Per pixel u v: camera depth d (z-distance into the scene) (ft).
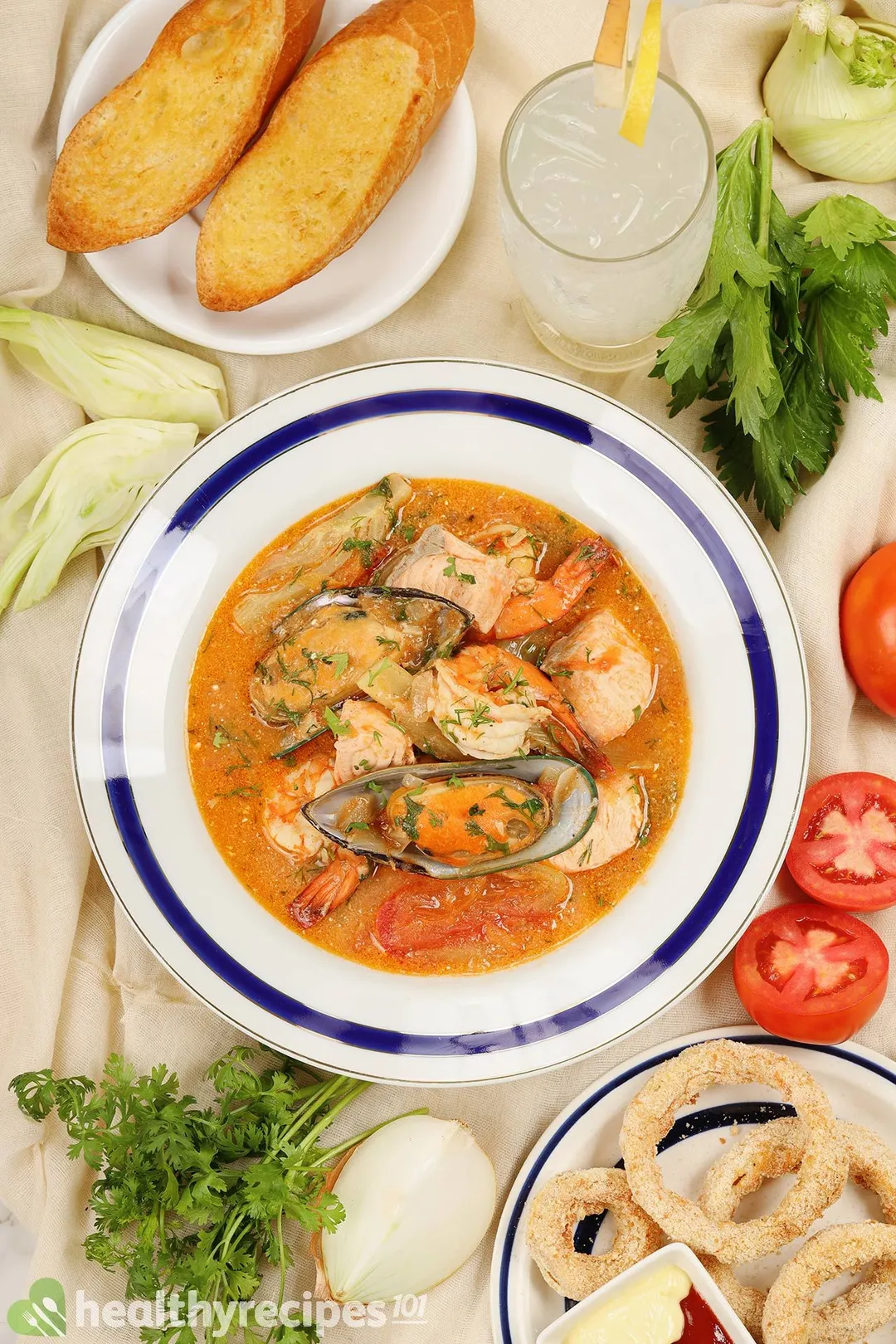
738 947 2.74
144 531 2.72
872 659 2.77
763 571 2.70
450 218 2.79
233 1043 2.84
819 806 2.77
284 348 2.80
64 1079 2.79
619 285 2.60
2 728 2.87
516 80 2.89
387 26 2.67
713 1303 2.59
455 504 2.76
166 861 2.71
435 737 2.72
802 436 2.77
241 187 2.74
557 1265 2.65
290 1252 2.75
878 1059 2.73
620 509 2.73
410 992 2.71
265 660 2.72
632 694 2.71
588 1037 2.69
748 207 2.69
